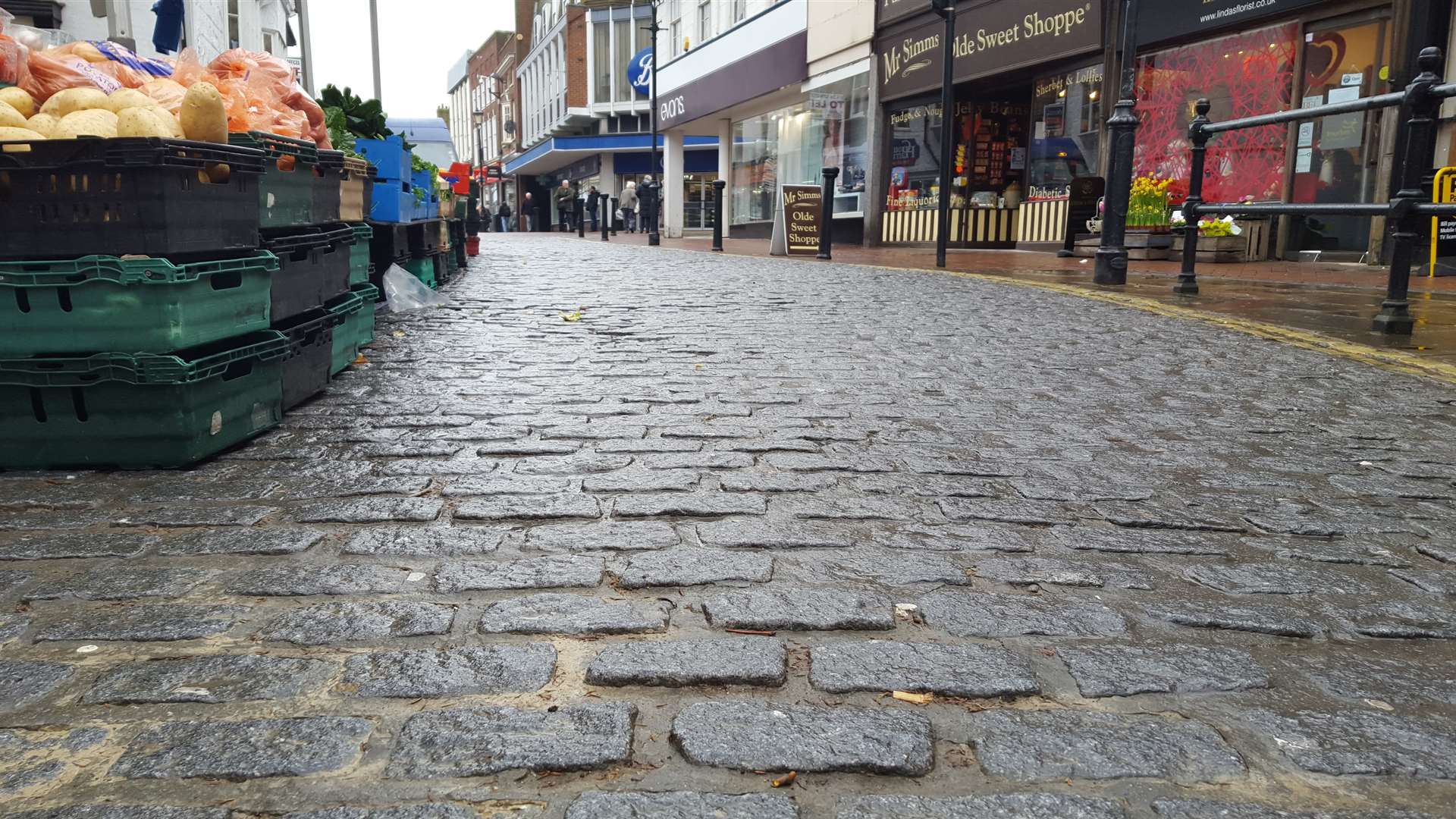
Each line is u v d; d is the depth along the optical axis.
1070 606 2.08
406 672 1.76
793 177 23.48
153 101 3.34
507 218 57.25
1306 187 10.88
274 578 2.20
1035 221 15.48
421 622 1.97
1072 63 14.34
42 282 2.90
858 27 19.38
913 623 1.99
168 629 1.94
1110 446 3.45
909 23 17.81
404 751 1.52
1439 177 9.02
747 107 25.53
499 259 14.97
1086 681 1.76
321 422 3.74
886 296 8.35
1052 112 14.97
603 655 1.82
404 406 4.02
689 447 3.37
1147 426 3.74
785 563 2.30
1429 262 9.50
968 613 2.04
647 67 40.66
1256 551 2.44
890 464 3.17
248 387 3.44
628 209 36.41
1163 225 11.98
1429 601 2.15
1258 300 7.55
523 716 1.61
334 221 4.50
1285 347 5.46
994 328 6.27
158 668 1.78
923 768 1.48
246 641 1.89
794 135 23.25
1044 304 7.55
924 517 2.65
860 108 19.81
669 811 1.37
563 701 1.67
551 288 9.38
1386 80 9.86
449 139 18.81
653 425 3.69
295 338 3.93
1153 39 12.64
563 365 5.01
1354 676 1.80
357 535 2.47
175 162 2.92
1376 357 5.07
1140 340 5.78
